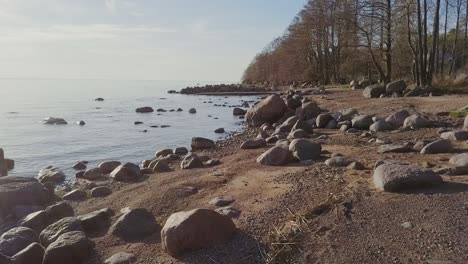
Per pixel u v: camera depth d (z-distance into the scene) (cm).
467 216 612
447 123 1520
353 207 693
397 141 1295
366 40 3841
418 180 718
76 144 2072
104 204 967
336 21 4603
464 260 516
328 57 6238
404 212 649
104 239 738
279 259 585
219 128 2462
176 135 2319
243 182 1009
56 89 11806
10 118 3372
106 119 3266
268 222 706
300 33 6644
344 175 911
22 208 916
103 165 1362
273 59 9575
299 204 769
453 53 4972
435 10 3266
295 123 1838
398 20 3538
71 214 888
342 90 4359
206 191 980
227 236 659
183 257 629
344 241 598
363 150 1209
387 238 588
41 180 1280
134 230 753
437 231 585
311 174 975
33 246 664
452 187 721
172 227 646
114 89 12444
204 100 5800
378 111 2091
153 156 1744
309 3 6200
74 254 664
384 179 741
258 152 1441
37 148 1970
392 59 4109
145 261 641
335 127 1866
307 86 6462
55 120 3027
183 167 1304
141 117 3406
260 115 2423
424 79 3100
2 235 741
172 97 6944
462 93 2711
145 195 999
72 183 1248
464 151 1036
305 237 624
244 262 592
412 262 528
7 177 1071
